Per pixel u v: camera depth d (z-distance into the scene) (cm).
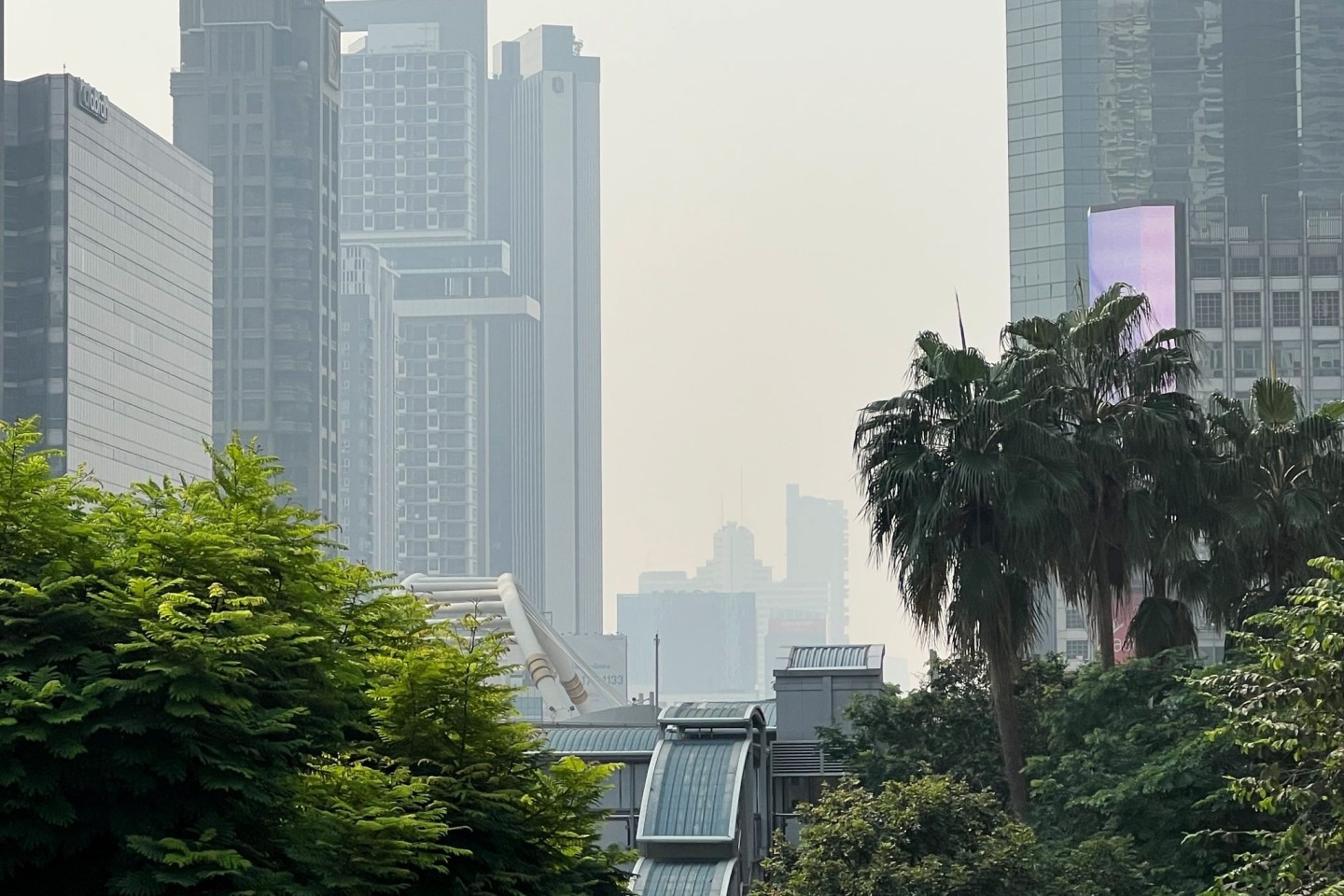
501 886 2845
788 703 8325
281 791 2530
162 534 2650
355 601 3203
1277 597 6166
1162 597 6375
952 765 6419
